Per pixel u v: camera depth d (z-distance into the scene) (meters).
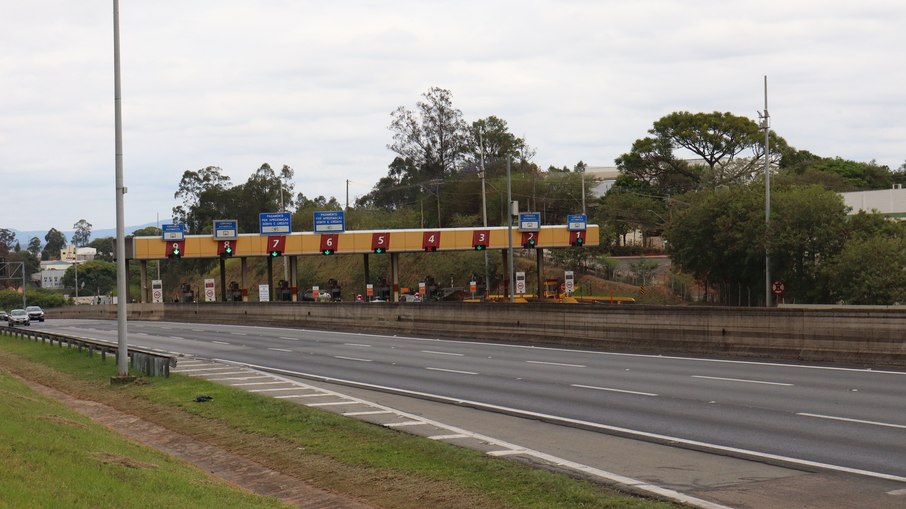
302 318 60.84
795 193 62.03
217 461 16.67
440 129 122.75
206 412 21.12
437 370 29.94
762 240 60.50
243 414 20.34
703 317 32.62
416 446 15.37
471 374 28.34
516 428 17.58
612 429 17.22
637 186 112.25
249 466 15.93
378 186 135.62
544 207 111.88
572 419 18.59
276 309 63.66
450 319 47.03
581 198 112.25
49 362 37.16
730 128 107.81
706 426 17.22
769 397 20.97
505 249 74.50
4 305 146.50
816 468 13.23
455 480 13.04
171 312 76.50
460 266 94.69
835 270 56.16
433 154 122.81
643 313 35.19
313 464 15.20
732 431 16.59
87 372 31.86
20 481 10.70
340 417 18.78
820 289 57.94
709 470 13.30
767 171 58.59
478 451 14.88
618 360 31.58
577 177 113.75
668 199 100.12
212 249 70.25
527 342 41.31
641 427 17.36
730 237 66.56
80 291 173.12
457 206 114.56
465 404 21.27
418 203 121.88
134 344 46.75
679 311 33.62
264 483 14.71
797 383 23.36
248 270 132.12
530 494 11.91
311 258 124.38
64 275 181.00
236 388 24.70
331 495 13.44
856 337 27.48
